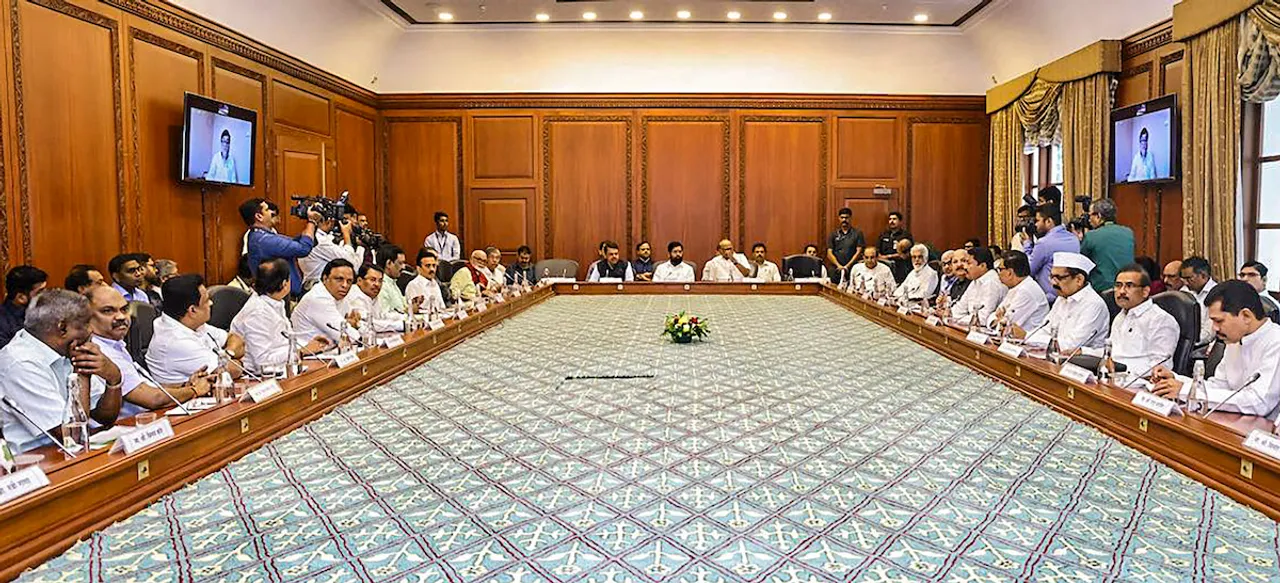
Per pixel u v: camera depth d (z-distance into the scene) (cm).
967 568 174
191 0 630
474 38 990
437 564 178
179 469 226
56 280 511
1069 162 790
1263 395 244
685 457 257
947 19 925
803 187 1029
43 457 203
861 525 199
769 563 178
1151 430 252
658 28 973
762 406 326
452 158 1027
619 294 838
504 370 405
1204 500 211
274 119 761
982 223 1025
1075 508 208
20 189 484
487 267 838
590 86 1021
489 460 253
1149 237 688
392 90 1014
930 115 1016
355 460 251
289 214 788
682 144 1029
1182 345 345
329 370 330
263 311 372
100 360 246
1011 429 285
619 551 185
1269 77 539
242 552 183
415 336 434
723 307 709
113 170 557
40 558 174
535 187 1032
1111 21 732
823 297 799
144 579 168
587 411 318
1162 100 635
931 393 347
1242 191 587
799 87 1016
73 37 523
